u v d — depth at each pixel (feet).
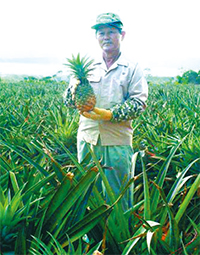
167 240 7.24
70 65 8.57
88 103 8.54
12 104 25.43
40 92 44.09
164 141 14.40
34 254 6.19
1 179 8.34
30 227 7.09
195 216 10.52
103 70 9.75
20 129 15.40
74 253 6.48
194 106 22.85
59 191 7.04
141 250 7.23
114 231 7.35
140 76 9.45
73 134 15.66
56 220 7.11
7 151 13.01
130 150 10.04
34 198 7.87
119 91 9.52
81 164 8.53
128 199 9.59
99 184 10.01
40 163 9.38
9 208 6.66
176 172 13.10
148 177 13.74
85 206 7.51
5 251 6.87
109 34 9.34
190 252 7.09
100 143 9.77
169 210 6.79
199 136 13.41
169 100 30.07
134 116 9.09
